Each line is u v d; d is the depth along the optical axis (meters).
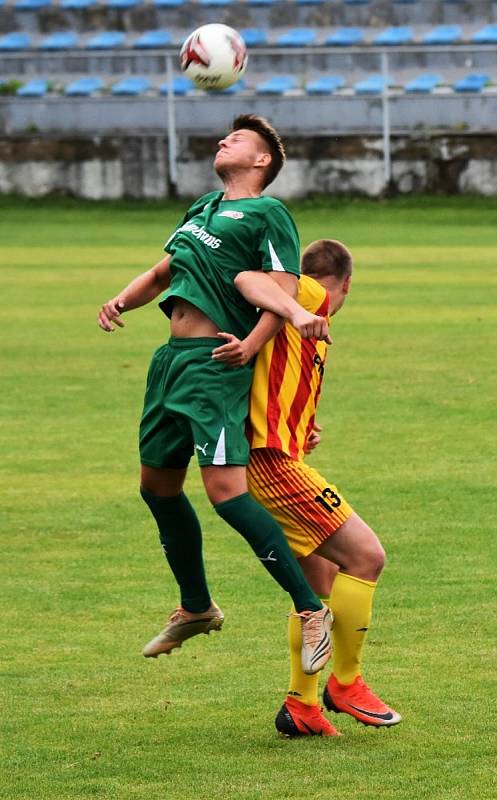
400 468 27.75
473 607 18.97
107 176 104.25
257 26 126.19
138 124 105.12
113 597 19.81
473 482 26.50
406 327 49.72
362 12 124.88
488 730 14.42
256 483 14.30
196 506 25.31
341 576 14.31
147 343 46.47
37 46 122.50
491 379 38.62
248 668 16.77
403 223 93.06
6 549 22.41
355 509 24.48
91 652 17.42
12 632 18.22
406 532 22.95
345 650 14.35
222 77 16.73
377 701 14.41
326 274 15.29
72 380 39.25
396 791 12.73
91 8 127.12
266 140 14.94
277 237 14.28
